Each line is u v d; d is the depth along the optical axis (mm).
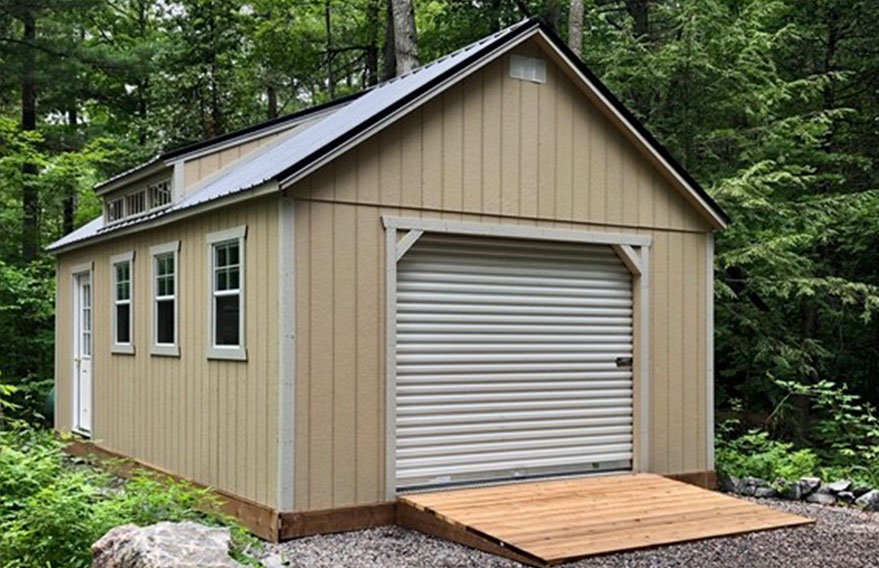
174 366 8344
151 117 19750
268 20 21453
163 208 8844
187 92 19719
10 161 16047
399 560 5824
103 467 8805
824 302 13523
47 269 16625
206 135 19547
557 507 6758
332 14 22172
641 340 8305
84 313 11375
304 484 6496
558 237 7816
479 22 17750
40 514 4992
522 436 7680
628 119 8133
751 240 12102
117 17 23469
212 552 4297
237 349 7094
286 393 6438
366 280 6848
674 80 12562
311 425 6543
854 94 15258
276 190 6441
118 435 9781
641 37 13242
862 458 10883
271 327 6625
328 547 6168
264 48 21281
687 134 12820
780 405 12609
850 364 16125
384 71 18062
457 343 7371
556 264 7953
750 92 12453
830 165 14414
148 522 5488
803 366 12445
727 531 6367
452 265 7387
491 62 7504
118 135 21641
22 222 17641
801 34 13961
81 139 18547
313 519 6508
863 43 14953
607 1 18594
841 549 6168
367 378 6824
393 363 6945
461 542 6211
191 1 20766
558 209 7844
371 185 6891
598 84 7930
